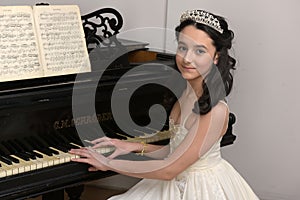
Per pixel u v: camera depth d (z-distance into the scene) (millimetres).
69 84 2041
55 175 1854
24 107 1865
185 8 3092
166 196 1908
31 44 1980
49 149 1966
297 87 3008
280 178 3150
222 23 1896
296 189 3125
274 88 3057
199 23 1865
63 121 2068
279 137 3105
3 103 1810
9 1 2836
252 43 3035
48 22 2053
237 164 3225
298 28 2934
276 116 3086
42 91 1918
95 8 3129
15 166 1786
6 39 1914
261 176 3188
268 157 3150
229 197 1910
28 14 1995
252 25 3012
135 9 3137
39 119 2002
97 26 2355
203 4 3070
